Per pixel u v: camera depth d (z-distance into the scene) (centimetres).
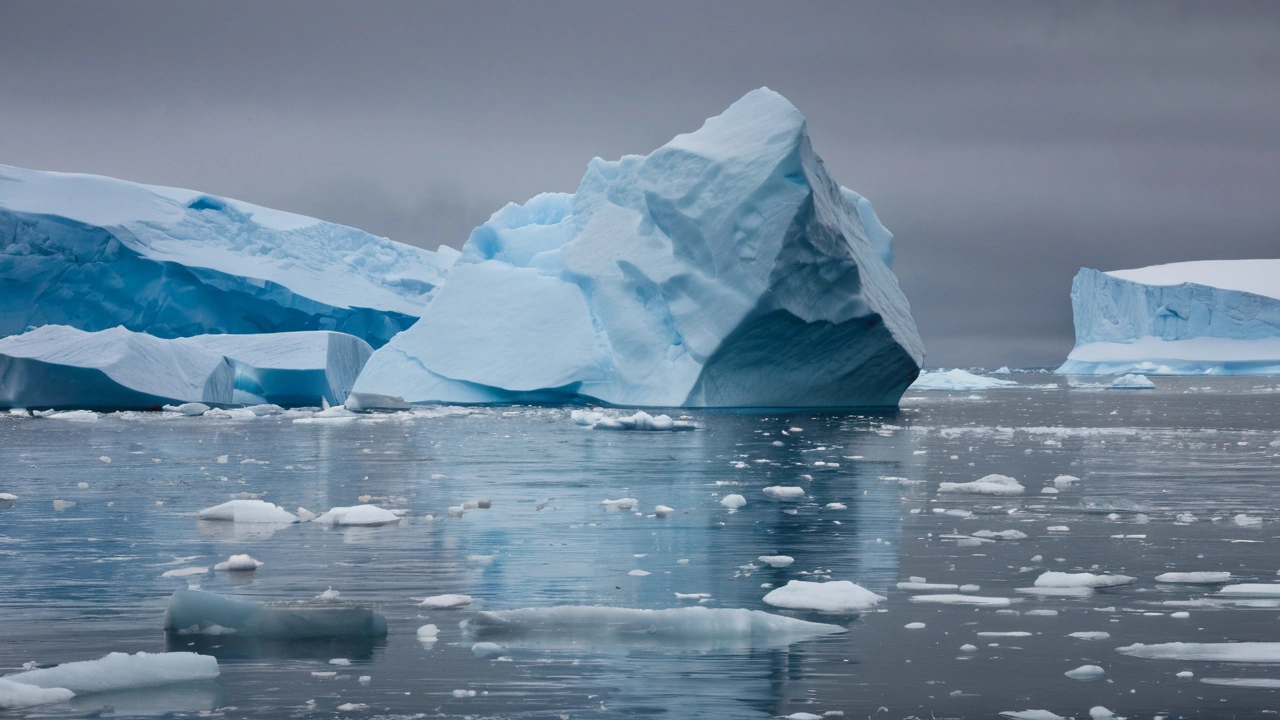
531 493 4512
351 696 1811
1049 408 13275
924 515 3847
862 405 12344
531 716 1714
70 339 12112
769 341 11169
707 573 2817
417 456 6331
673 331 11656
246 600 2362
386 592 2589
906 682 1888
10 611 2391
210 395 12506
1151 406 13938
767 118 11550
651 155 12131
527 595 2559
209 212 18988
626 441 7469
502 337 12588
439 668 1970
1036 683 1878
